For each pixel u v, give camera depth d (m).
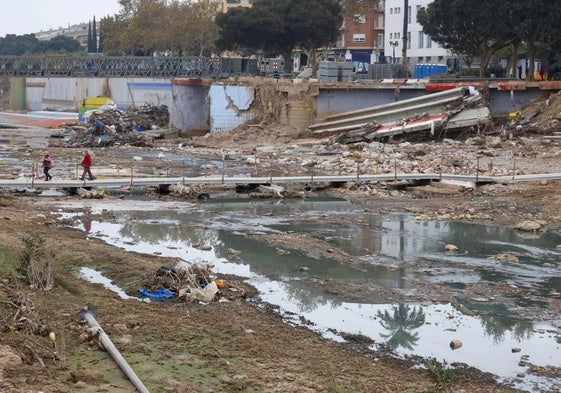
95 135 84.31
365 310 26.02
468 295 27.98
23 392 16.44
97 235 36.22
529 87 80.69
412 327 24.39
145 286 26.70
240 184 51.00
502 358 21.97
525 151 66.06
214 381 18.66
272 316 24.75
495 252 34.62
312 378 19.25
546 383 20.25
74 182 48.03
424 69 117.62
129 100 125.38
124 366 18.67
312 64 118.12
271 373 19.39
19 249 29.53
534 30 84.81
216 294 26.16
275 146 78.88
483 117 76.75
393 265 32.00
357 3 139.88
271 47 118.25
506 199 47.66
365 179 52.28
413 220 41.84
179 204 45.94
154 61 126.19
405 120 79.69
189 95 99.88
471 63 112.44
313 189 52.09
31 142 84.25
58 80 138.88
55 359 18.94
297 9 113.25
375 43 146.12
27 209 41.53
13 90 151.88
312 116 88.12
